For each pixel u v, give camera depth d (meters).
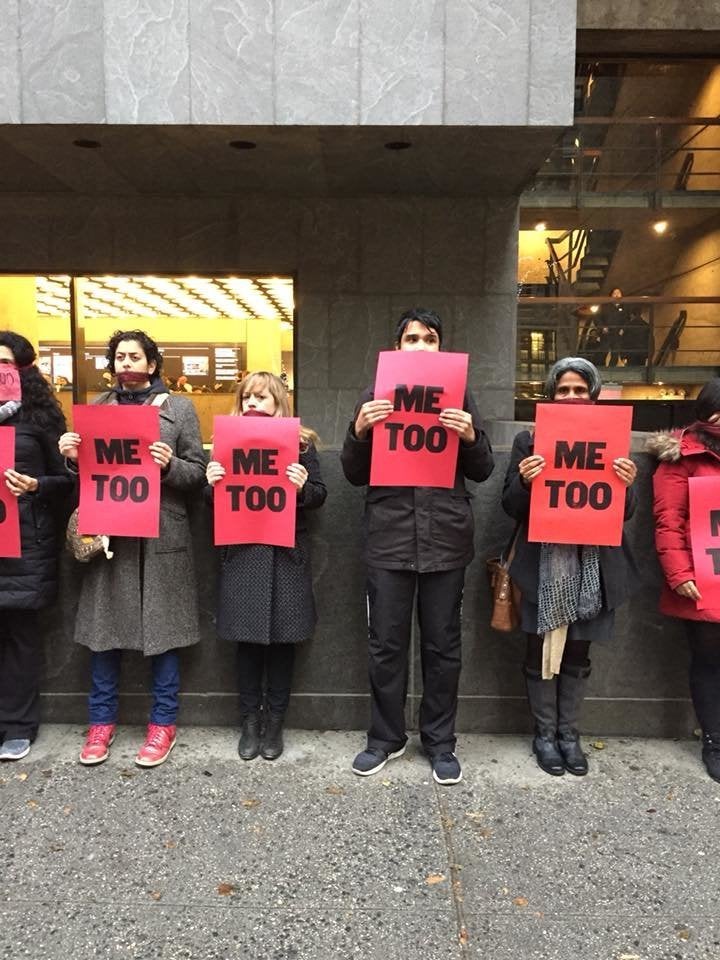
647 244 9.91
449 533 3.18
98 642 3.37
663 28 8.60
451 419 3.06
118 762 3.46
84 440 3.27
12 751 3.47
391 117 5.50
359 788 3.24
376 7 5.43
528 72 5.46
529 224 9.87
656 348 9.91
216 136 5.77
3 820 2.98
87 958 2.29
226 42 5.44
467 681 3.77
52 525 3.47
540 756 3.43
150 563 3.37
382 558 3.20
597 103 9.73
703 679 3.39
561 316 9.94
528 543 3.32
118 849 2.81
